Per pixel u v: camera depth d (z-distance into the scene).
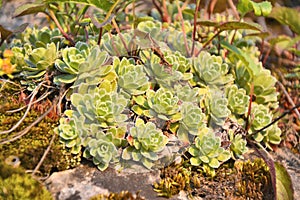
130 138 0.36
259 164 0.39
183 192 0.36
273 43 0.46
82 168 0.36
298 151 0.43
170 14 0.49
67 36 0.40
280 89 0.47
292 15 0.44
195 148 0.37
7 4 0.49
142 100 0.37
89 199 0.34
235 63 0.43
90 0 0.39
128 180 0.36
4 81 0.39
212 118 0.39
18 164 0.34
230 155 0.38
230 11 0.53
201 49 0.41
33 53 0.37
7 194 0.33
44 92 0.38
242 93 0.40
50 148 0.35
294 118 0.46
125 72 0.37
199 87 0.40
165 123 0.37
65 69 0.37
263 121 0.40
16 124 0.36
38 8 0.38
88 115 0.36
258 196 0.37
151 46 0.39
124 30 0.45
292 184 0.39
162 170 0.37
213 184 0.37
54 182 0.35
